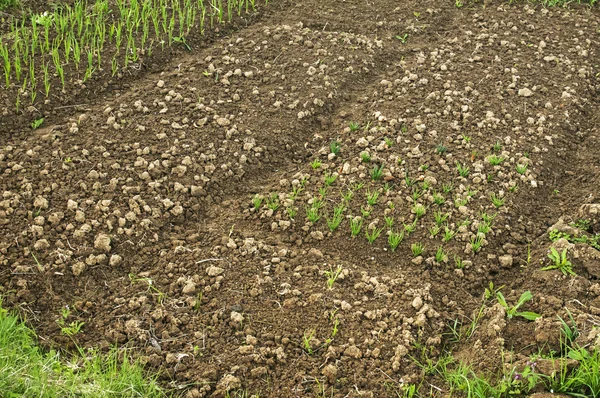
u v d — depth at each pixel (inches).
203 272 154.7
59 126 188.9
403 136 195.3
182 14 244.1
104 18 237.5
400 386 132.2
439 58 228.2
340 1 259.8
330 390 131.2
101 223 163.2
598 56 234.2
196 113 198.8
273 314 145.3
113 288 150.9
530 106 208.2
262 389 131.9
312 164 186.1
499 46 235.1
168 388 131.5
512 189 179.8
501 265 162.6
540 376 127.3
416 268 160.9
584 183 186.1
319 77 216.5
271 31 237.5
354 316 144.9
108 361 133.0
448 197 177.2
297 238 167.3
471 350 139.7
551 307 144.6
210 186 179.0
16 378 123.3
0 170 173.8
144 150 182.7
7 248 154.9
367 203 174.9
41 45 215.2
